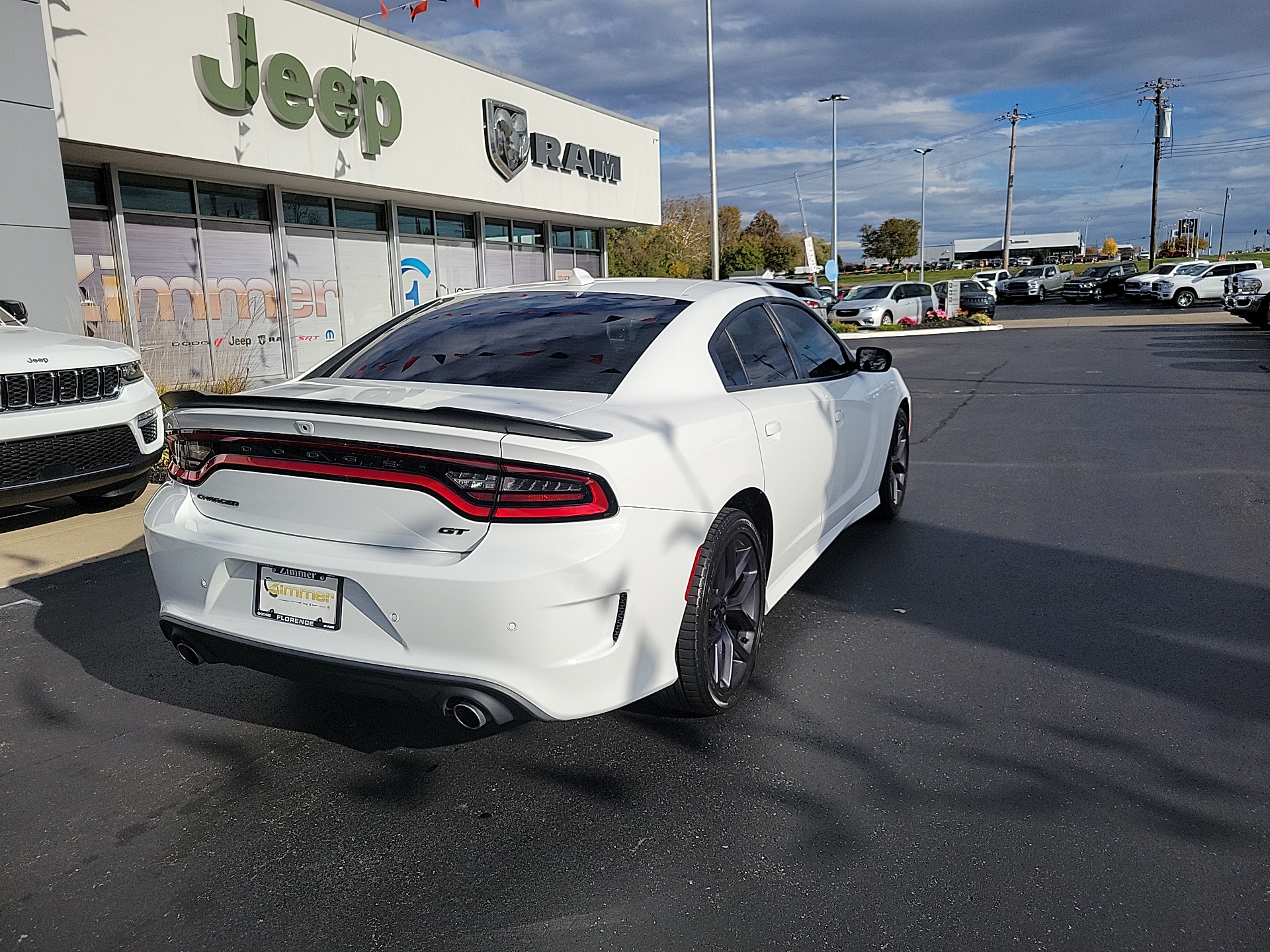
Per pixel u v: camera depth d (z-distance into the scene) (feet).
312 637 8.49
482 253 59.26
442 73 48.73
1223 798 8.46
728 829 8.19
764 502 10.98
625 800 8.70
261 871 7.75
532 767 9.35
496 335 11.14
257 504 8.91
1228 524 17.79
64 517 19.98
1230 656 11.60
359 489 8.35
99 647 12.73
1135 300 125.39
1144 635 12.36
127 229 38.52
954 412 34.91
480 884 7.52
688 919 7.02
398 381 10.31
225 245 42.86
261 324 44.78
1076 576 14.89
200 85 36.14
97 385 18.53
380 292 52.01
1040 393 40.06
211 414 8.83
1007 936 6.73
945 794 8.64
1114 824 8.09
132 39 33.65
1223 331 73.51
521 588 7.69
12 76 28.25
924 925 6.88
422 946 6.81
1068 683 10.96
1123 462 24.20
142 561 16.69
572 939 6.83
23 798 8.93
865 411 15.42
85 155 35.24
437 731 10.19
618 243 165.99
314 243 47.55
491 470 7.91
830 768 9.18
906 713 10.30
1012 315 122.42
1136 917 6.91
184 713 10.71
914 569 15.51
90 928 7.07
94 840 8.23
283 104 39.27
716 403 10.42
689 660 9.30
